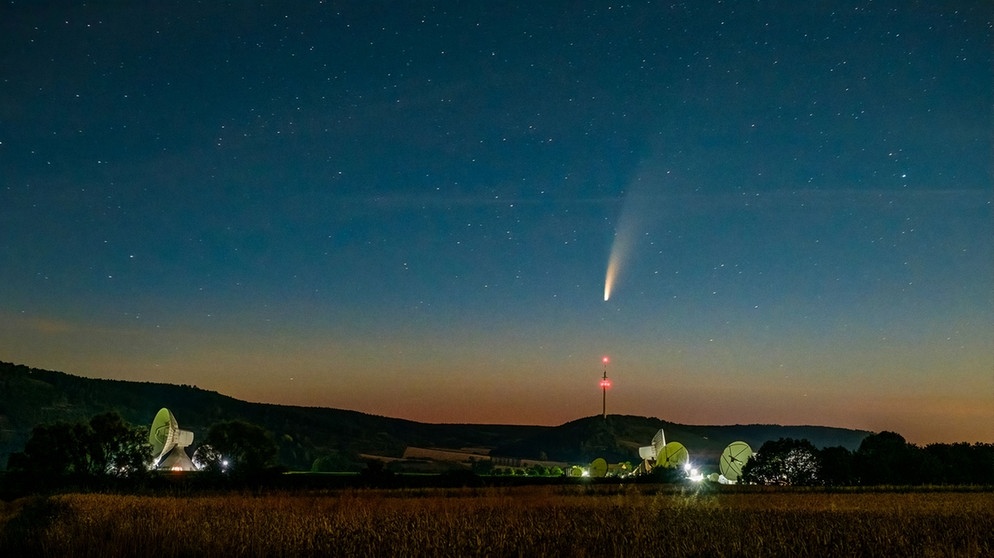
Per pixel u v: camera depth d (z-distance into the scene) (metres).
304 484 66.69
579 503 44.53
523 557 22.09
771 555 22.97
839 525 31.03
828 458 86.56
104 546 21.55
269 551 21.61
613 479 81.44
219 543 21.86
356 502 42.28
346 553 21.69
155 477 72.94
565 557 22.66
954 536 28.44
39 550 22.36
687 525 29.98
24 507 40.66
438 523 28.59
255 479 69.00
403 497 51.91
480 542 23.23
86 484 67.88
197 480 68.94
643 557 22.34
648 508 39.47
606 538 25.48
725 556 22.91
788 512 38.31
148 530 23.56
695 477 92.38
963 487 73.31
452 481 69.38
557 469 132.00
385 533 25.22
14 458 75.06
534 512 36.22
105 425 78.31
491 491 58.16
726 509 40.25
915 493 63.78
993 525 32.34
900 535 27.14
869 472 85.56
